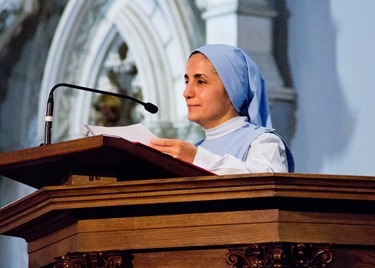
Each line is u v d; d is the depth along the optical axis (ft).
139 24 69.36
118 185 19.98
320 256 19.38
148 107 25.00
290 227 19.52
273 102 59.47
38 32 75.66
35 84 76.48
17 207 22.31
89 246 20.58
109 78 75.46
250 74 28.73
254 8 61.00
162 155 20.67
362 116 55.57
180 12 65.57
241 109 28.71
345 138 56.34
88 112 75.41
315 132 58.23
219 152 27.55
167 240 20.11
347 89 56.70
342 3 57.36
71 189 20.30
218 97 28.22
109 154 20.48
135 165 21.33
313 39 59.16
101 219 20.72
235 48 28.84
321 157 57.77
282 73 60.80
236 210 19.83
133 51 69.82
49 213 21.18
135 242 20.30
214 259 19.81
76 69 75.05
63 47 74.23
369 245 19.84
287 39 60.85
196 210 20.04
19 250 76.23
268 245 19.13
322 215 19.77
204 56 28.55
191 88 28.53
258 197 19.24
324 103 57.98
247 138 27.32
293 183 19.20
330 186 19.33
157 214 20.35
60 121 75.05
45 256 22.81
